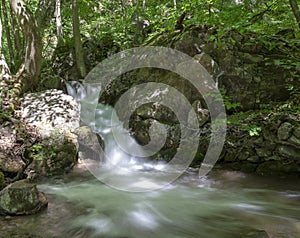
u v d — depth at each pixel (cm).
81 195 410
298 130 463
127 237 291
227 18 605
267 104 570
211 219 336
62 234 288
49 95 628
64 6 1094
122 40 890
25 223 306
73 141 539
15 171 437
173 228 313
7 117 520
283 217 337
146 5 985
